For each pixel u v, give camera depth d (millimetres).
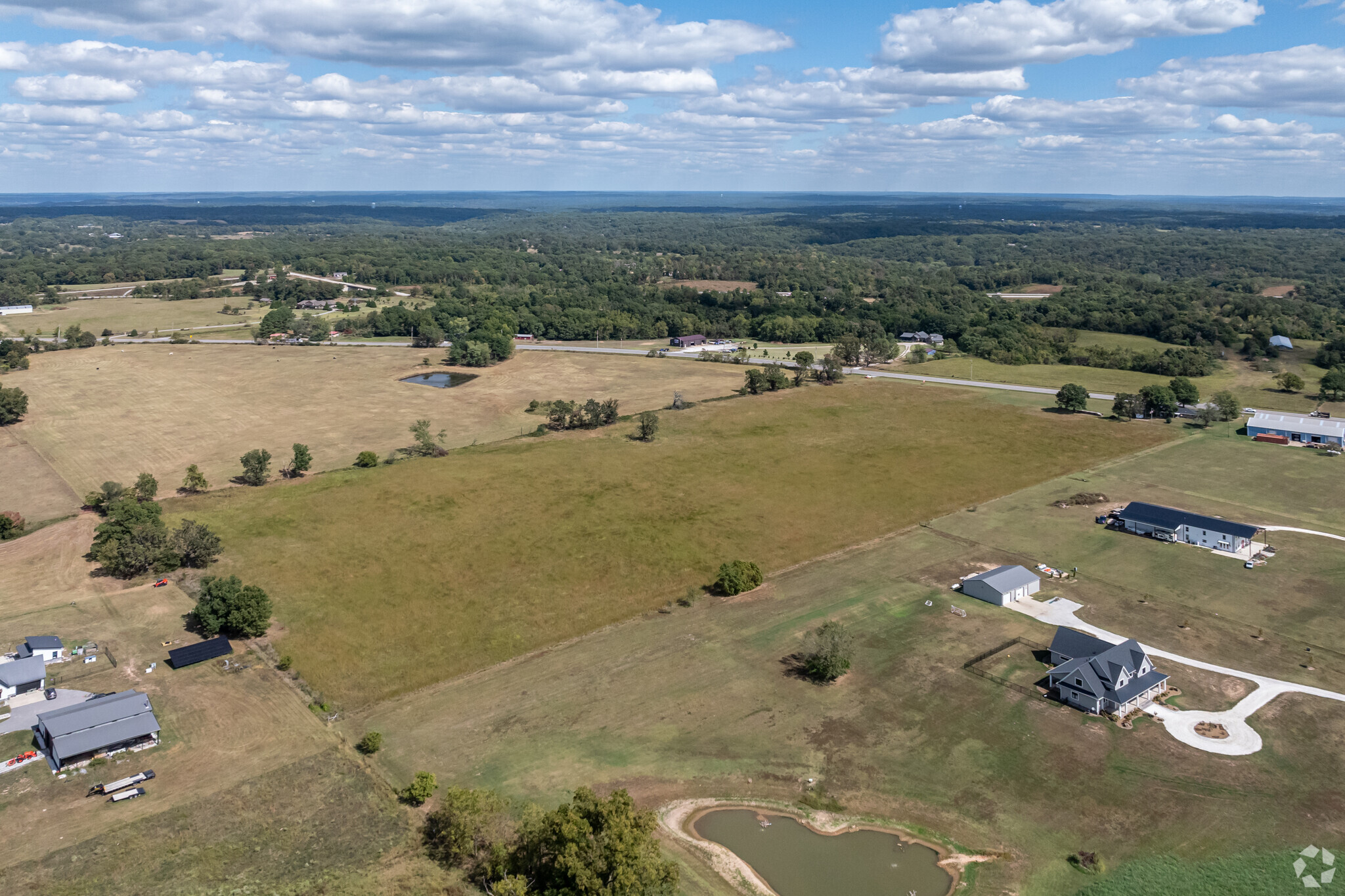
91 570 101938
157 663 81250
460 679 79625
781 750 68500
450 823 58000
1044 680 77688
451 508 120125
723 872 55781
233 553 105875
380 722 72750
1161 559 102875
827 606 92625
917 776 65250
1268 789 62812
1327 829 58688
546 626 89125
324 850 57438
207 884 54312
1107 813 60906
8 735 70312
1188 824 59500
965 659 81500
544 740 69812
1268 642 83125
